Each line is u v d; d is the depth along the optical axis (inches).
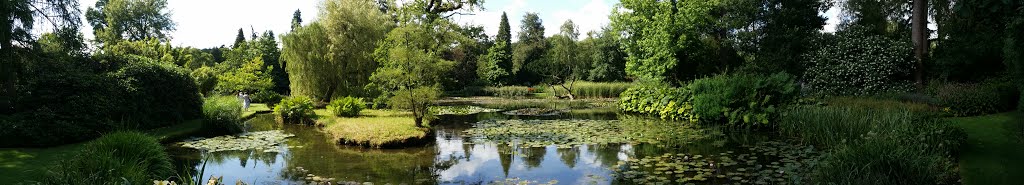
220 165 312.8
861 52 680.4
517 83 1797.5
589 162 308.5
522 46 1887.3
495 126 532.1
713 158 309.7
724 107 492.7
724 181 244.8
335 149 372.2
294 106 580.1
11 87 406.0
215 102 489.7
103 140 236.2
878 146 213.9
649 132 454.9
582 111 763.4
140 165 227.6
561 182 255.9
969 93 474.9
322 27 826.2
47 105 360.5
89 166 200.1
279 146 388.2
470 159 328.2
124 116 410.3
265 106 848.9
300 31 821.9
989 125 383.9
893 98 551.5
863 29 717.9
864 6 781.3
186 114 520.7
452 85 1395.2
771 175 254.2
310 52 802.2
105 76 417.4
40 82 370.3
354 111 591.5
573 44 1659.7
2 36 376.5
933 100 504.1
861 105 462.3
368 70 821.2
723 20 910.4
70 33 456.1
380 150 367.9
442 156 340.8
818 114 361.7
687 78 973.2
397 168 298.7
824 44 733.9
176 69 520.1
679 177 257.1
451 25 784.9
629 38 1047.0
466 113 749.9
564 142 397.4
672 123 538.9
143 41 999.0
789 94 469.4
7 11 387.2
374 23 852.0
